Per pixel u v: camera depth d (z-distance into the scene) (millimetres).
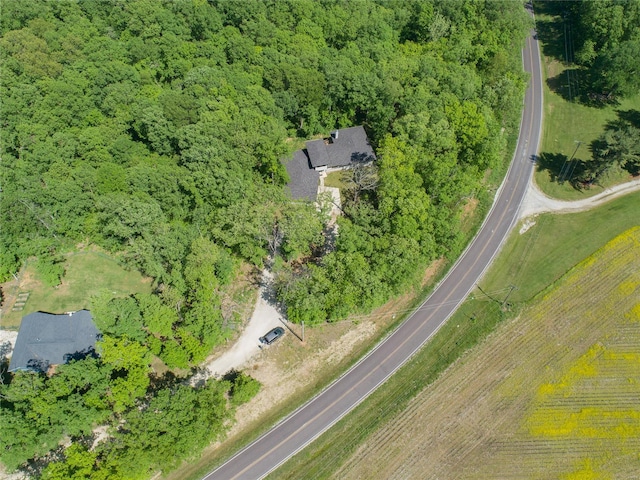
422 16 127062
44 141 89438
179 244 77250
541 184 109938
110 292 72750
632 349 78500
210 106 93875
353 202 96438
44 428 56125
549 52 150125
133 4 117688
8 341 73062
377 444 67125
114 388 61438
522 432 68312
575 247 95625
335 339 78250
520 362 76500
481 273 90062
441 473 64312
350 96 106250
